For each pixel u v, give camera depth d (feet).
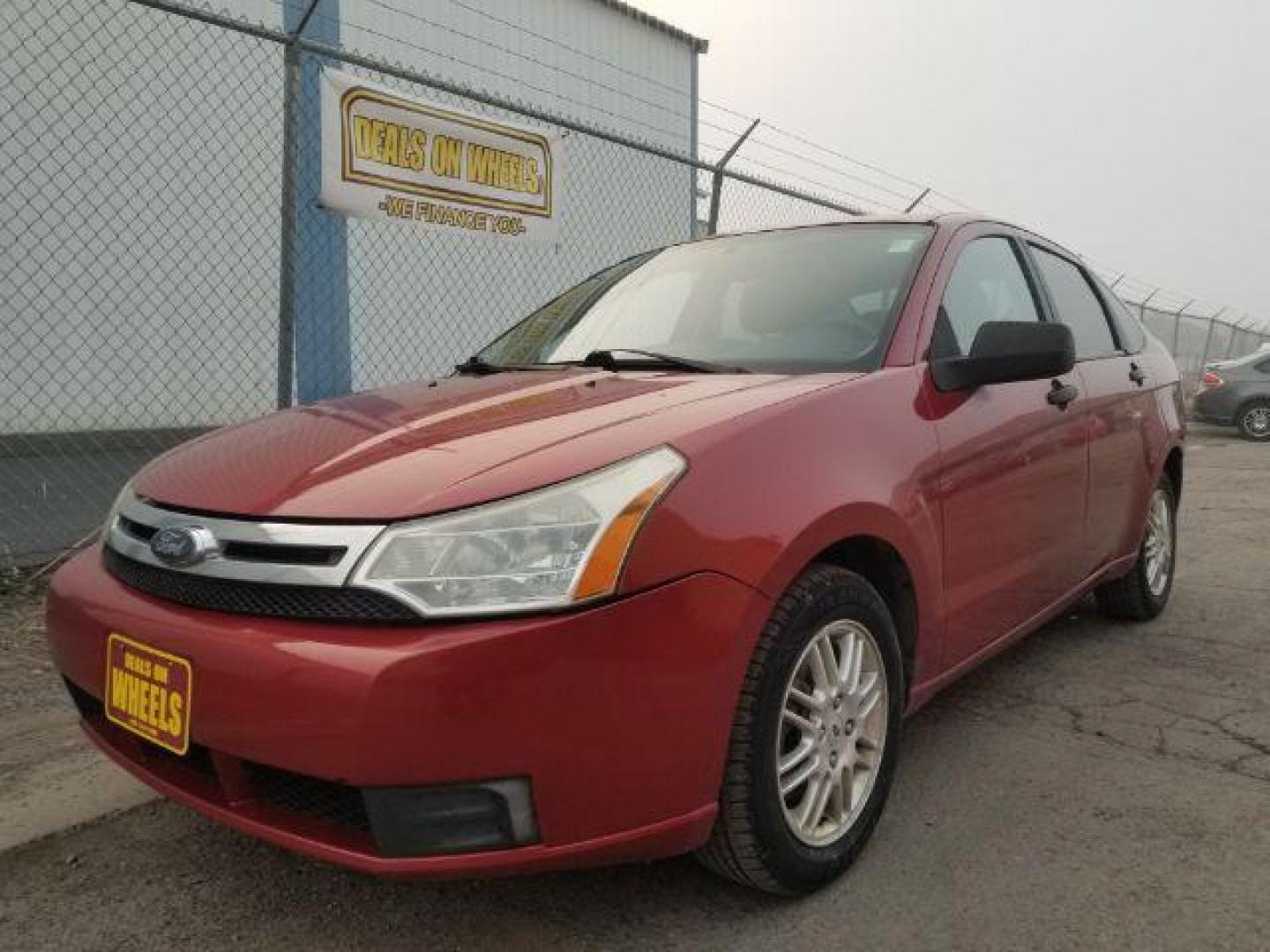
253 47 26.40
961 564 8.82
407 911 7.31
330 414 8.38
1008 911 7.20
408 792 5.76
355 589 5.93
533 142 20.99
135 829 8.54
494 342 11.97
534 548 5.98
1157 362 14.64
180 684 6.26
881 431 7.95
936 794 9.05
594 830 6.04
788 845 6.99
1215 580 17.29
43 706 11.05
